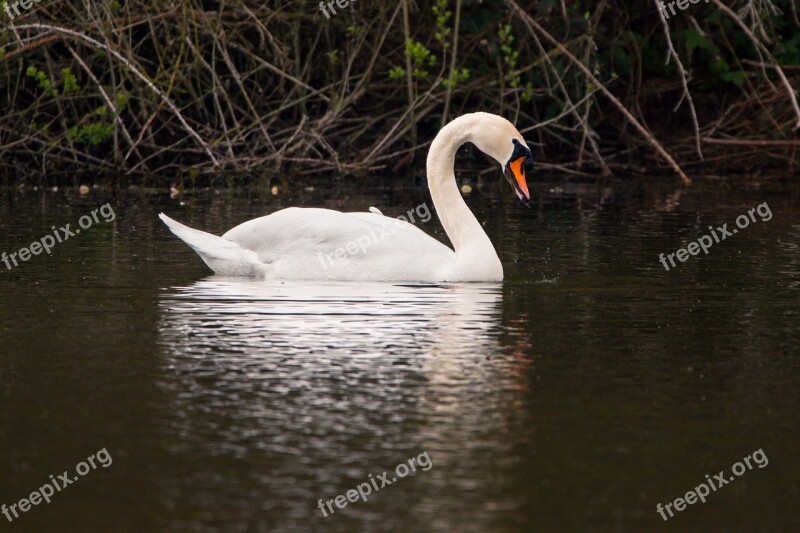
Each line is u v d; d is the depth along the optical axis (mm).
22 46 24406
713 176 27547
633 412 8828
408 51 24406
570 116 28250
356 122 28281
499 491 7367
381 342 10719
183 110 27156
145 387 9312
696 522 7070
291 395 9117
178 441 8109
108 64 26250
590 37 26031
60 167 26297
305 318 11664
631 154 28688
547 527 6871
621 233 17828
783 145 27812
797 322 11727
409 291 13125
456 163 27938
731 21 29203
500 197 23531
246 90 27734
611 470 7715
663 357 10344
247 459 7797
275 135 26438
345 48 27859
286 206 21297
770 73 29266
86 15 25047
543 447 8078
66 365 9953
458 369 9852
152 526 6836
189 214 19938
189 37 25156
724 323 11664
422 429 8375
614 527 6895
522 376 9695
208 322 11500
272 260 14078
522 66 27703
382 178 27234
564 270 14555
